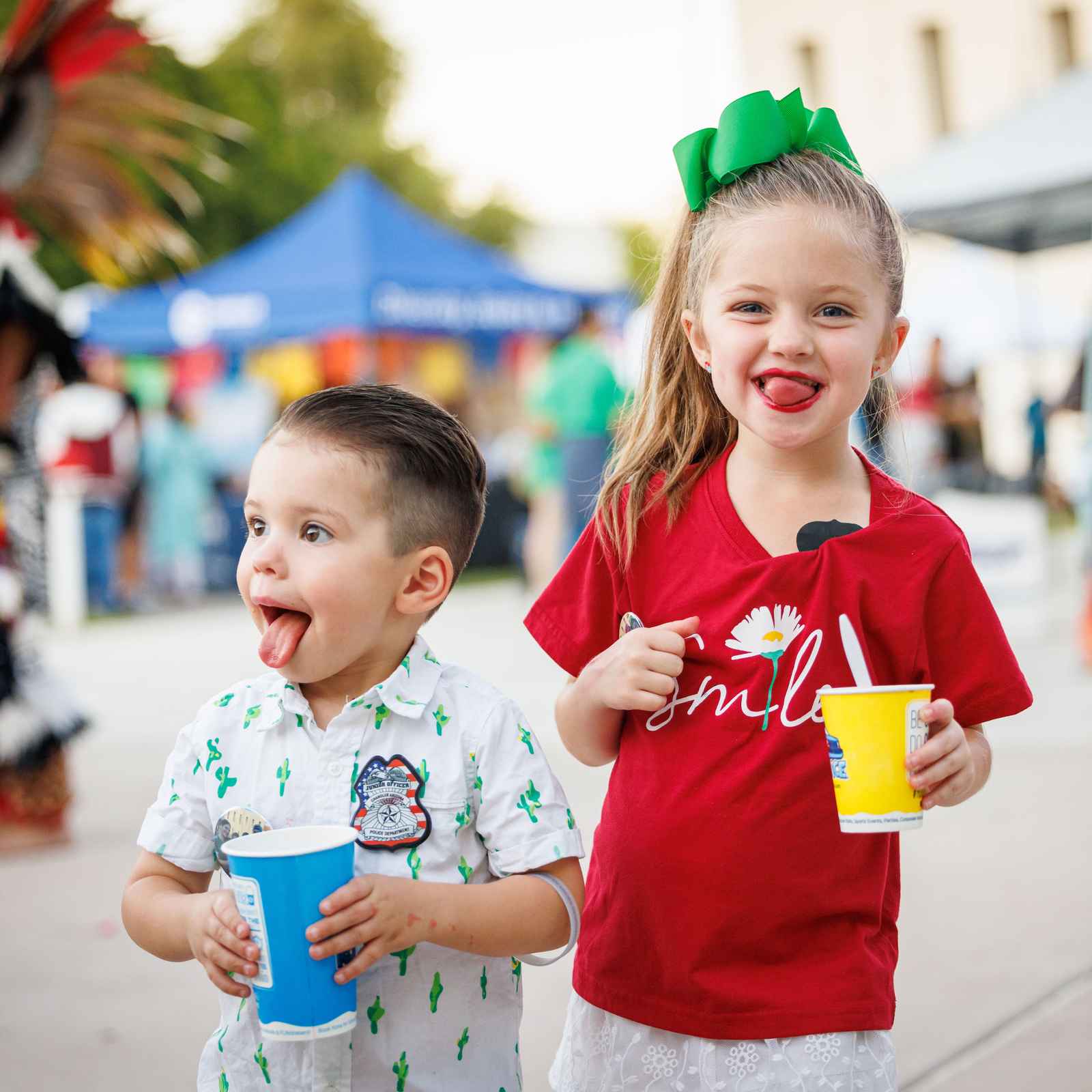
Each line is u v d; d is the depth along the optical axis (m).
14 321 4.56
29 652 4.66
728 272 1.91
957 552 1.97
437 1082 1.79
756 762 1.89
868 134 15.39
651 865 1.92
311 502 1.76
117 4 4.59
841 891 1.87
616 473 2.12
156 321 12.02
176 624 11.98
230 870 1.61
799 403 1.88
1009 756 5.55
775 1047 1.84
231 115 22.80
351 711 1.82
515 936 1.74
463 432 1.94
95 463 12.47
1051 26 14.47
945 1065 2.91
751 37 14.89
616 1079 1.94
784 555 1.95
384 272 11.01
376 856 1.79
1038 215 8.25
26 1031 3.14
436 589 1.86
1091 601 7.43
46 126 4.60
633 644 1.93
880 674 1.93
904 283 2.02
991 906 3.84
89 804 5.18
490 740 1.83
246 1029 1.80
